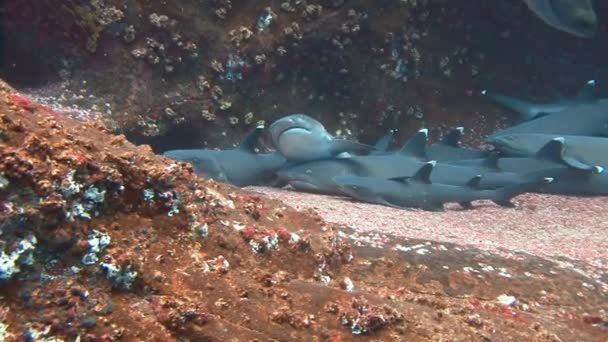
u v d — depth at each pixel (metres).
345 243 3.35
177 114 6.67
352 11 7.16
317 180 6.68
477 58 9.51
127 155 2.25
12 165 1.85
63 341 1.84
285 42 6.99
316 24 7.05
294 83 7.45
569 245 4.98
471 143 9.07
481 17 9.15
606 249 4.84
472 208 6.64
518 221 6.00
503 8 9.17
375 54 7.65
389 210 5.89
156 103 6.52
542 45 10.02
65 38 6.22
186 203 2.40
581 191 7.61
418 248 3.78
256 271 2.39
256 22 6.86
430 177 7.12
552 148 7.67
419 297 2.81
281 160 6.93
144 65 6.45
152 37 6.43
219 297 2.18
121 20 6.24
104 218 2.11
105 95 6.32
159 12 6.39
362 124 8.16
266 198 3.27
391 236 4.02
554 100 10.17
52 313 1.85
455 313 2.67
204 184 2.81
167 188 2.33
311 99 7.67
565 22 5.16
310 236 3.02
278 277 2.43
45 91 6.24
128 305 2.02
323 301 2.33
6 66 6.43
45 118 2.13
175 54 6.58
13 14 6.07
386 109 8.26
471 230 5.29
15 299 1.83
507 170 7.83
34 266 1.87
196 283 2.20
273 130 6.91
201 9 6.61
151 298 2.08
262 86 7.17
